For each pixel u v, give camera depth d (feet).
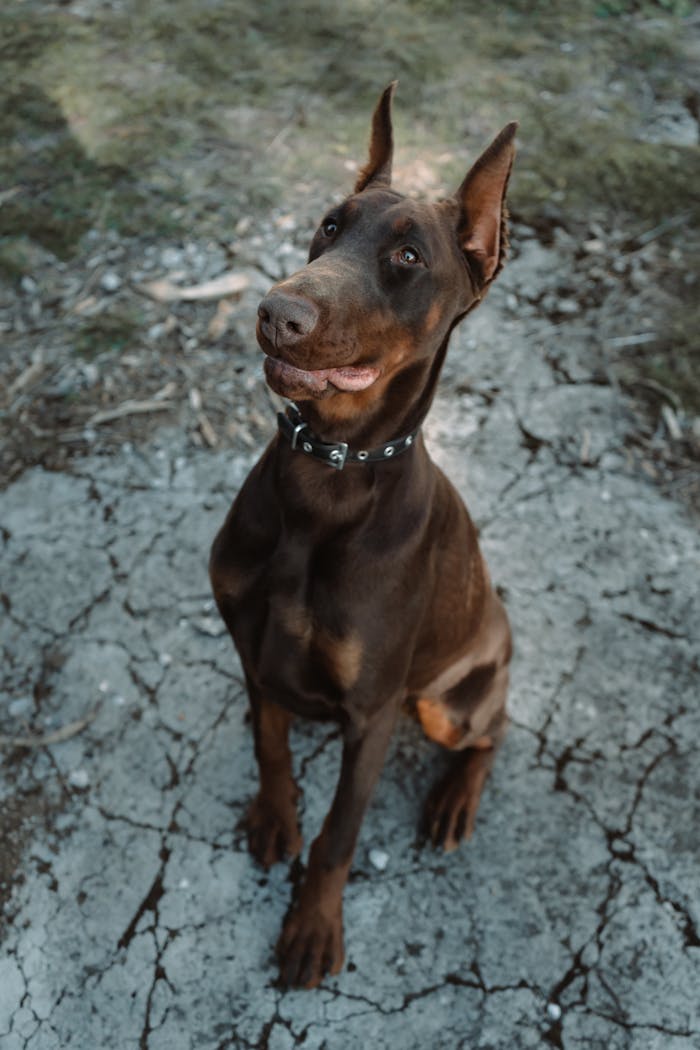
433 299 3.28
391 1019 4.12
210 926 4.30
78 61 8.25
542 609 5.32
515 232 7.16
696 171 7.72
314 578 3.61
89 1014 4.07
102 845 4.47
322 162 7.48
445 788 4.64
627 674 5.12
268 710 4.11
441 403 6.12
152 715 4.85
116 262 6.69
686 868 4.54
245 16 8.86
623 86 8.52
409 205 3.26
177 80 8.17
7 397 5.93
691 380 6.27
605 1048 4.10
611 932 4.36
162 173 7.32
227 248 6.84
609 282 6.88
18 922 4.26
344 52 8.56
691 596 5.41
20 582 5.23
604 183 7.53
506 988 4.21
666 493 5.81
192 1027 4.07
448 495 3.98
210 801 4.62
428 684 4.29
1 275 6.52
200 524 5.49
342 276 3.04
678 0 9.34
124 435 5.81
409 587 3.67
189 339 6.28
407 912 4.38
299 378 3.06
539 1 9.32
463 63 8.57
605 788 4.75
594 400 6.20
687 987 4.25
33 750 4.71
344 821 3.90
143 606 5.19
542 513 5.69
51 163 7.31
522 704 5.00
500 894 4.44
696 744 4.90
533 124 7.99
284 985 4.14
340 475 3.48
